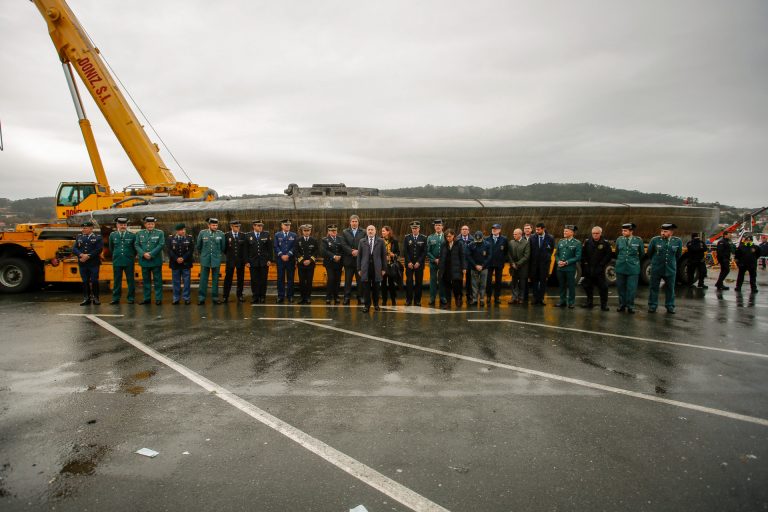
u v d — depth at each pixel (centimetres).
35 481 283
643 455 320
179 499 264
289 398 427
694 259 1409
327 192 1450
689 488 278
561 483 283
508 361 556
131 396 431
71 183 1544
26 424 367
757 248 1291
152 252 1000
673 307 927
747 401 426
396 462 309
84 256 979
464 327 766
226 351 597
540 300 1041
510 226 1390
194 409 399
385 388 457
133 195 1528
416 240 1012
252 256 1036
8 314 873
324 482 283
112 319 823
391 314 895
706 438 348
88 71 1502
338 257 1030
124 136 1536
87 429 358
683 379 490
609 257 963
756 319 859
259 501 262
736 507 259
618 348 625
